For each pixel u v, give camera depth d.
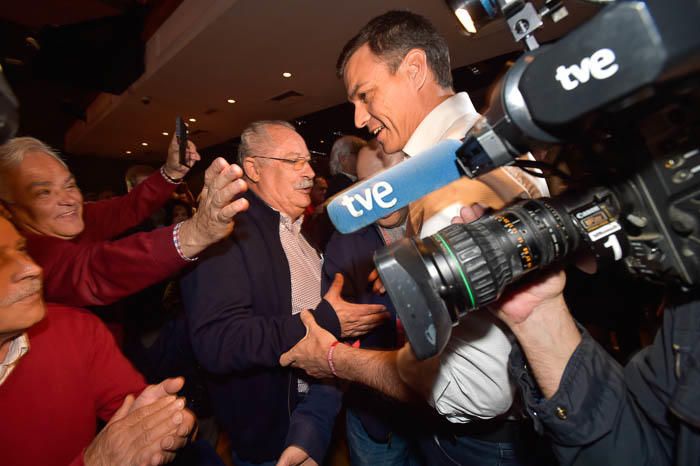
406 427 1.22
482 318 0.68
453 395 0.74
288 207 1.40
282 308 1.23
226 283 1.09
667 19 0.29
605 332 1.35
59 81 4.49
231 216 0.81
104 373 0.94
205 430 1.68
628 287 0.79
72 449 0.83
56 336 0.85
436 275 0.47
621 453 0.49
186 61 4.76
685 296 0.48
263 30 4.16
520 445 0.88
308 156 1.46
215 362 1.04
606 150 0.45
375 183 0.62
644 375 0.51
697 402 0.42
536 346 0.52
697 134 0.39
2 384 0.73
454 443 0.95
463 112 0.84
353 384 1.27
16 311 0.66
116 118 6.76
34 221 1.14
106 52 4.51
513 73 0.41
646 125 0.41
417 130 0.90
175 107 6.39
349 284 1.33
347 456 1.92
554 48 0.36
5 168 1.10
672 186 0.41
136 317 1.83
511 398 0.72
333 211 0.65
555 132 0.40
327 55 4.80
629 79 0.32
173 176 1.80
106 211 1.83
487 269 0.47
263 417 1.18
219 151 9.27
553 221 0.48
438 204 0.72
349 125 6.80
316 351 0.99
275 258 1.24
